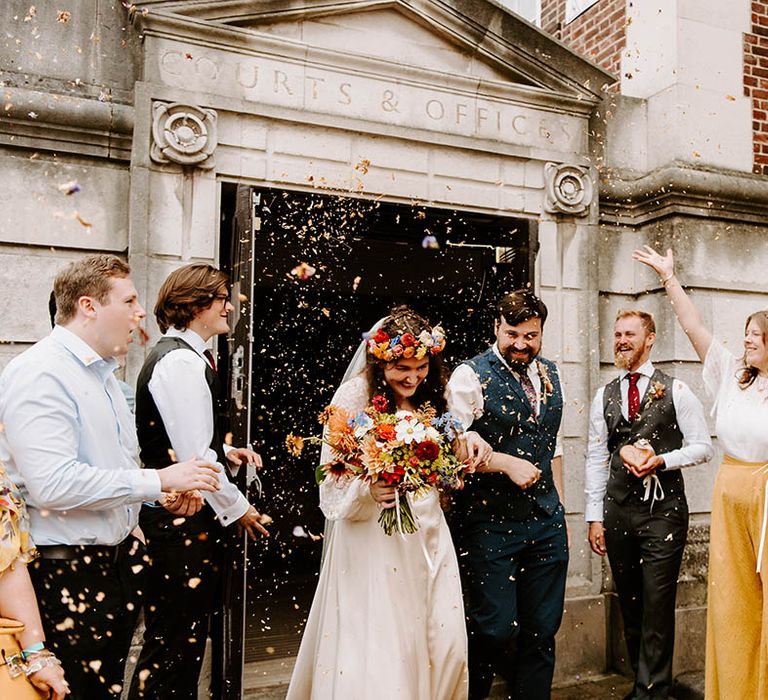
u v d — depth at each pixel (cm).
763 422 288
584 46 527
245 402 310
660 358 416
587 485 358
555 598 291
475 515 288
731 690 288
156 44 322
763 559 278
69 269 204
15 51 313
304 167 348
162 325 262
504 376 291
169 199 321
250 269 318
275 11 342
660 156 431
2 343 302
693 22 432
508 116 395
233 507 249
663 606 326
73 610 191
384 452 217
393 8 371
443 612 240
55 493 182
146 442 248
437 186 377
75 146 315
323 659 237
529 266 388
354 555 240
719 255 424
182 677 248
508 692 359
